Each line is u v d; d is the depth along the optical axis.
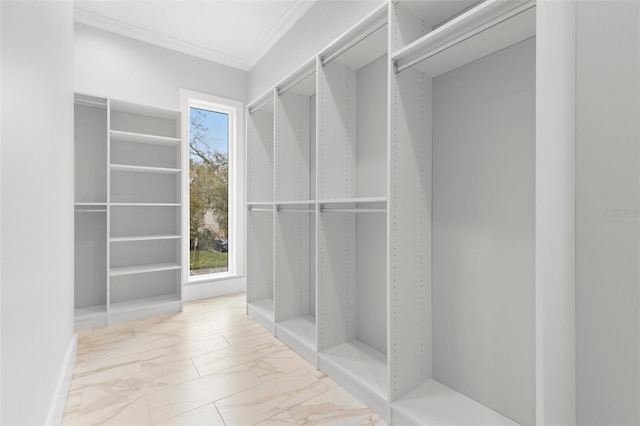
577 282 1.17
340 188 2.12
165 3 2.72
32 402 1.15
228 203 3.77
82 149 2.85
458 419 1.36
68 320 1.98
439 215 1.65
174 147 3.30
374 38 1.78
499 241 1.42
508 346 1.39
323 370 1.93
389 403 1.47
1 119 0.90
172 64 3.32
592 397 1.14
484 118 1.47
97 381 1.82
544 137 1.01
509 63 1.37
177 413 1.54
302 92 2.63
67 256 1.95
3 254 0.90
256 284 3.04
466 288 1.54
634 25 1.04
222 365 2.02
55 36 1.58
